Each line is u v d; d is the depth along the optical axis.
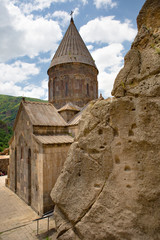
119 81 4.19
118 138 3.91
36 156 11.51
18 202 12.99
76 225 4.19
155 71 3.60
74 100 17.81
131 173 3.60
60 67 18.67
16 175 15.56
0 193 15.33
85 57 19.36
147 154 3.40
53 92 19.05
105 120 4.20
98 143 4.25
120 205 3.63
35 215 10.66
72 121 14.26
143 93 3.60
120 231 3.49
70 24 22.28
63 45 20.19
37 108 14.54
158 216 3.16
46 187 10.57
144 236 3.25
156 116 3.33
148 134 3.41
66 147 11.94
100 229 3.76
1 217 10.44
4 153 32.28
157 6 4.10
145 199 3.33
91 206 4.06
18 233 8.36
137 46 4.17
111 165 3.95
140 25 4.51
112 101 4.08
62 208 4.61
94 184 4.15
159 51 3.60
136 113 3.69
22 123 14.27
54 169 11.10
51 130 13.24
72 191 4.51
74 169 4.62
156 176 3.24
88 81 18.91
